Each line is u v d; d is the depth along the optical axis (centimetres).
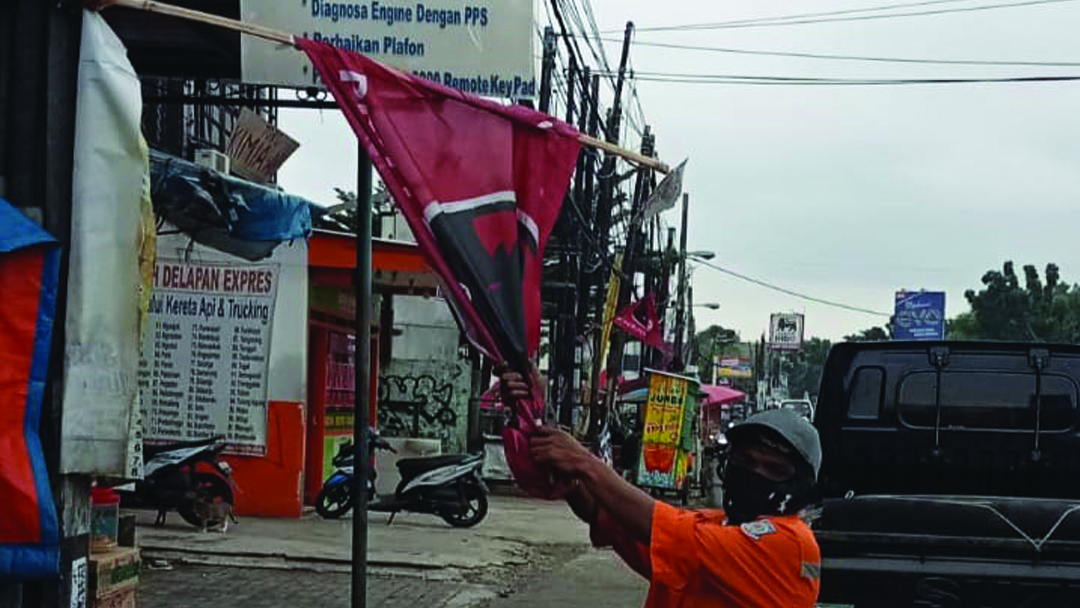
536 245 421
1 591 423
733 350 10012
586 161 2023
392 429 2127
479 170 417
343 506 1384
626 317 2272
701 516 345
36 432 418
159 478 1177
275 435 1345
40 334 418
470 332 396
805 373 10462
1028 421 771
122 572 553
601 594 998
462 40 611
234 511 1330
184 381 1340
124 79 440
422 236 405
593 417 2297
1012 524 609
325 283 1445
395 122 415
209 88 985
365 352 599
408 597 939
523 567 1135
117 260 437
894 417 785
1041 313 6297
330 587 952
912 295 4091
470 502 1438
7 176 431
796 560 312
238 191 877
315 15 604
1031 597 607
